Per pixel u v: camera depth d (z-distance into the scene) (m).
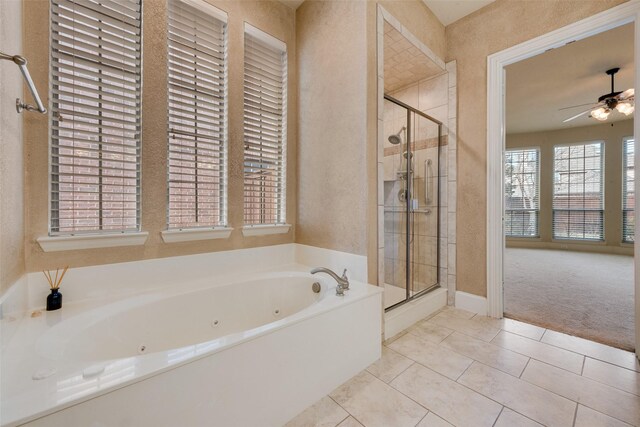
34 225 1.43
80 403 0.80
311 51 2.35
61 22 1.50
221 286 1.90
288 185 2.50
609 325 2.23
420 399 1.41
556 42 2.07
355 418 1.30
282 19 2.44
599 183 5.76
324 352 1.47
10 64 1.21
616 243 5.60
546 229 6.27
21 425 0.71
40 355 1.02
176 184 1.91
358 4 1.95
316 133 2.31
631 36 2.85
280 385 1.28
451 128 2.66
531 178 6.40
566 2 2.03
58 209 1.51
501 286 2.37
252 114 2.31
